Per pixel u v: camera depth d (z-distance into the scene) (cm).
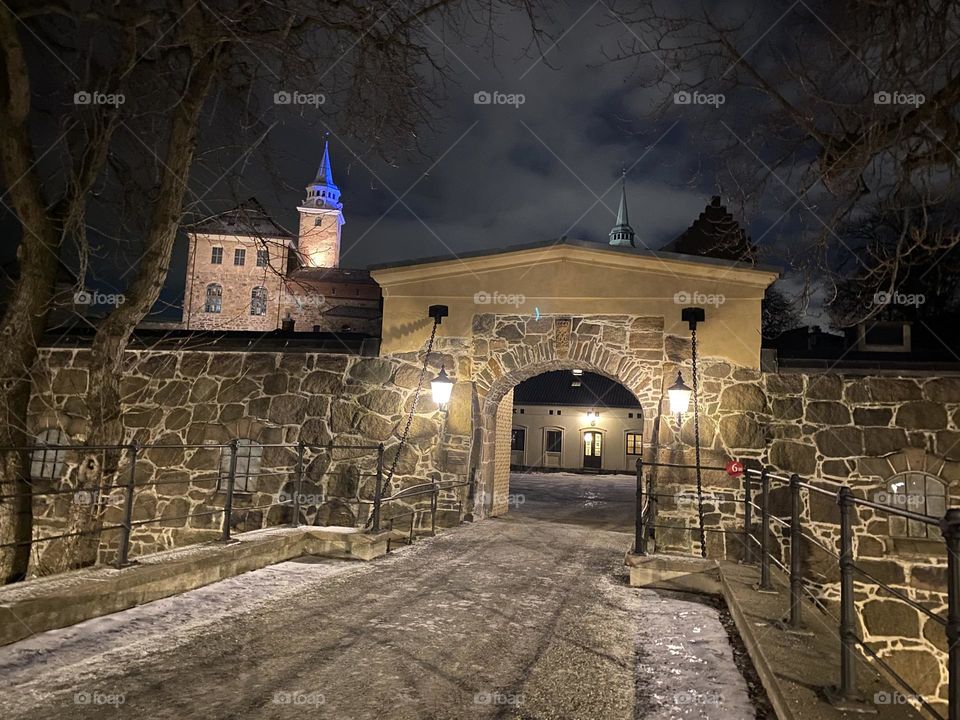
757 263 1156
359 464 1248
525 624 582
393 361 1284
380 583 719
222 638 507
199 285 4575
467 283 1285
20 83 809
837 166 761
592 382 3572
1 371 871
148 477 1283
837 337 2117
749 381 1140
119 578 559
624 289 1216
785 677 391
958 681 274
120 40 811
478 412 1264
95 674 423
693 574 726
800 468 1091
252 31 852
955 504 1027
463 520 1231
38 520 1273
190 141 869
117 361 882
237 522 1245
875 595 1019
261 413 1290
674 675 459
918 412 1062
